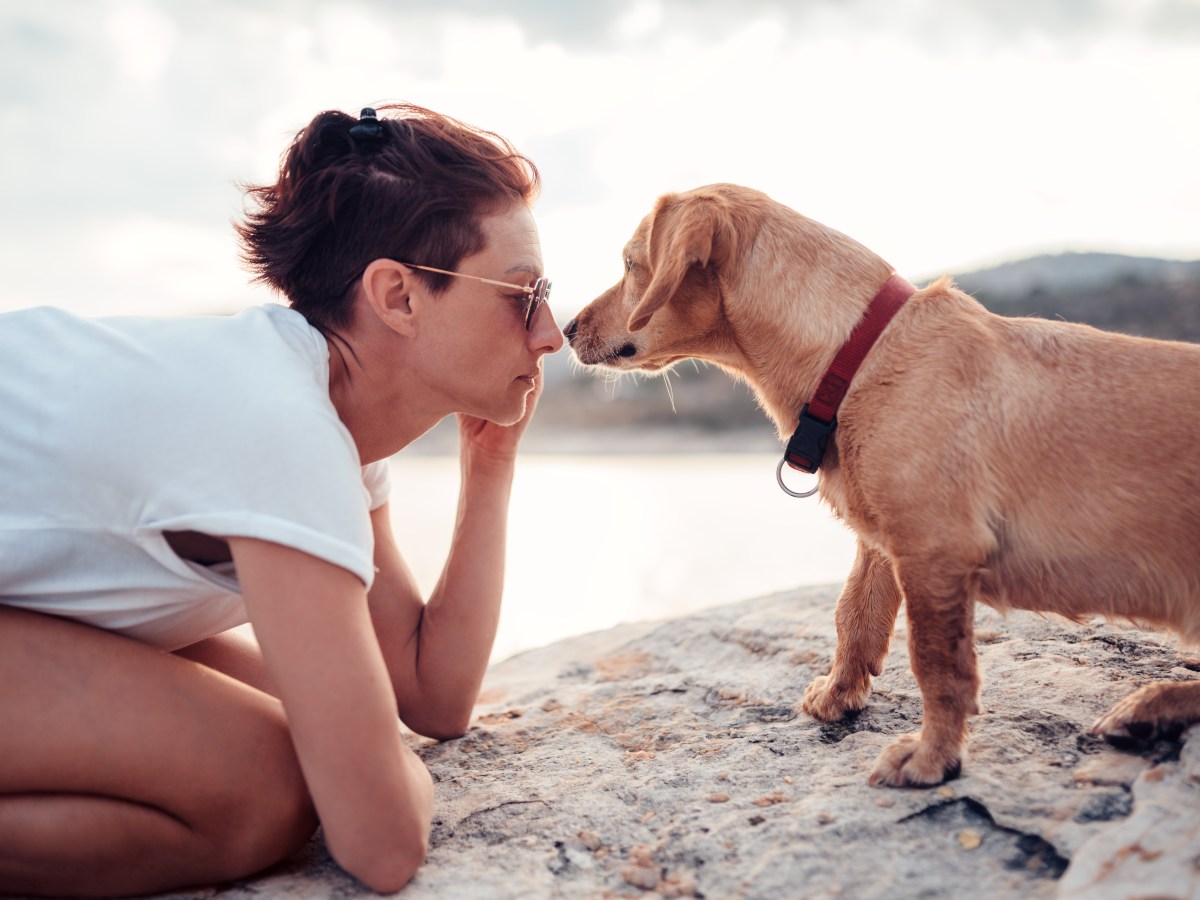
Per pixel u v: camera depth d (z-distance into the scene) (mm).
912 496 1955
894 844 1652
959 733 1880
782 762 2080
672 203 2557
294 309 1981
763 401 2502
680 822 1847
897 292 2203
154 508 1598
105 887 1701
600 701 2766
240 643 2326
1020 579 2000
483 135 2045
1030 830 1637
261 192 2000
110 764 1597
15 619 1674
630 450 21062
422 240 1853
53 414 1650
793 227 2418
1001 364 2012
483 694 3195
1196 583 1873
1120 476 1890
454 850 1845
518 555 8164
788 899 1529
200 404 1617
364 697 1588
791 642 2928
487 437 2471
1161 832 1517
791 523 9586
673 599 6395
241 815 1691
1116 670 2340
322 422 1662
